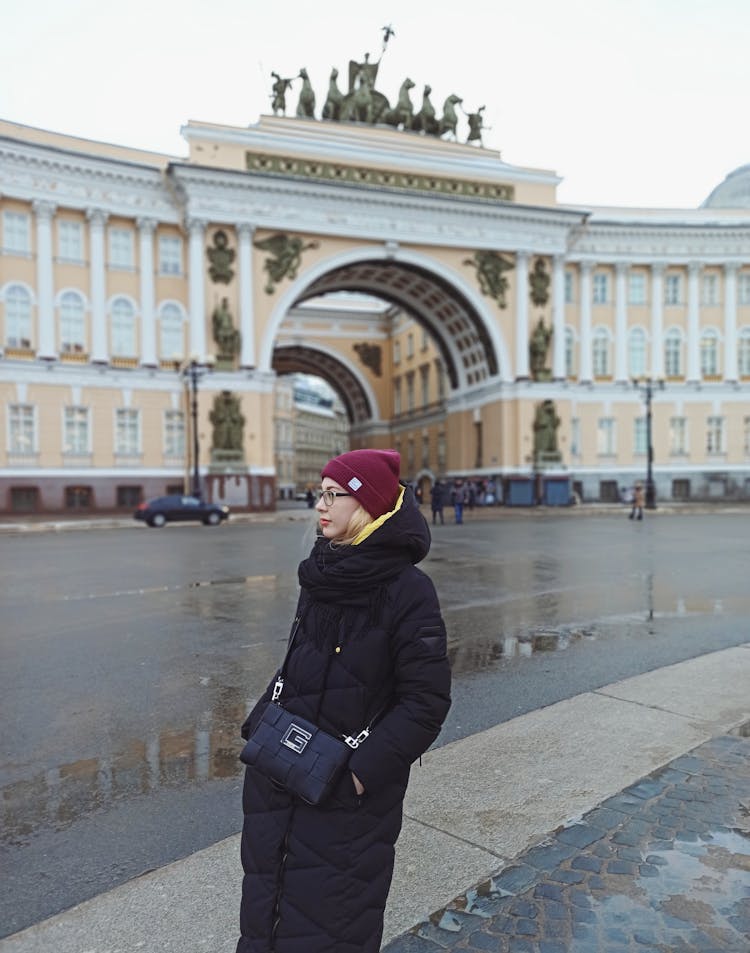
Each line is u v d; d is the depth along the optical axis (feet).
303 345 213.87
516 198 147.13
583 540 74.54
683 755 15.87
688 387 163.94
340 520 8.29
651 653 26.84
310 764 7.57
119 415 126.31
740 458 165.89
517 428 149.48
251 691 22.71
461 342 163.02
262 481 129.08
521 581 45.37
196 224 125.80
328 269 136.15
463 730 18.90
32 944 10.03
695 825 12.73
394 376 219.20
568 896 10.68
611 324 162.40
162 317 128.77
